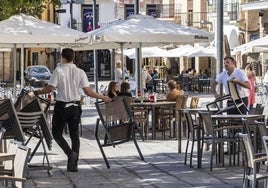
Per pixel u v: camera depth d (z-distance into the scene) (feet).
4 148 40.55
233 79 50.03
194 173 44.29
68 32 58.70
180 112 54.34
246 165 32.96
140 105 64.59
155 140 63.77
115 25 69.10
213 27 197.67
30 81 155.02
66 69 44.19
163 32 67.72
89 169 46.26
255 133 41.75
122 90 69.21
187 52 162.40
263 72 144.87
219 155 47.78
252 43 76.84
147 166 47.47
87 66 241.55
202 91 165.99
